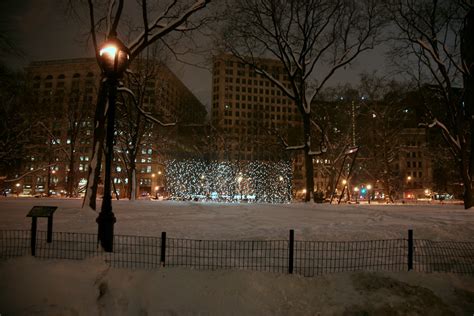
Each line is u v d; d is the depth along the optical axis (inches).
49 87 3494.1
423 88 1374.3
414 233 480.4
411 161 3956.7
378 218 676.1
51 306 246.4
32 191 3681.1
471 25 992.2
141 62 1378.0
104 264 296.7
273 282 279.7
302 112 1240.2
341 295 276.7
